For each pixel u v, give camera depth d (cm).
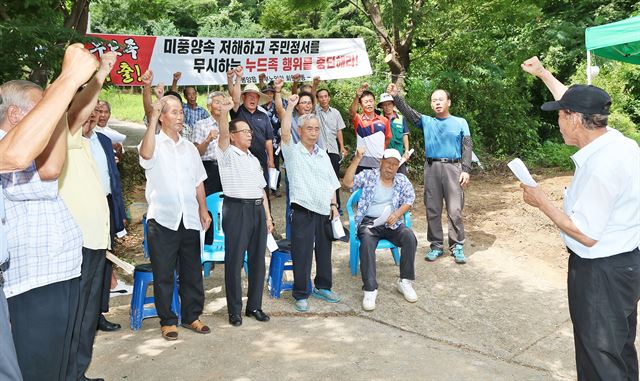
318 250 502
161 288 411
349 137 1069
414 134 1041
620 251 286
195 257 424
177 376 363
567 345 458
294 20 2080
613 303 287
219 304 496
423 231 726
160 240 403
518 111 1262
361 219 518
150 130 383
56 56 547
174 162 403
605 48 645
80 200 324
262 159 645
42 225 254
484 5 1100
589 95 285
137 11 1155
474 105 1246
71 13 763
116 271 565
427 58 1215
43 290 255
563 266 625
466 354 427
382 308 503
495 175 1077
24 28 515
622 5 1559
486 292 551
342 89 1179
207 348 404
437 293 544
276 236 653
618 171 278
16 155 194
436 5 1081
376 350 417
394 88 614
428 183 623
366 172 525
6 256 225
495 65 1241
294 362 388
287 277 566
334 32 2248
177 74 732
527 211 815
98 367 373
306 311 485
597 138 289
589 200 280
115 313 473
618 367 292
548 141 1295
